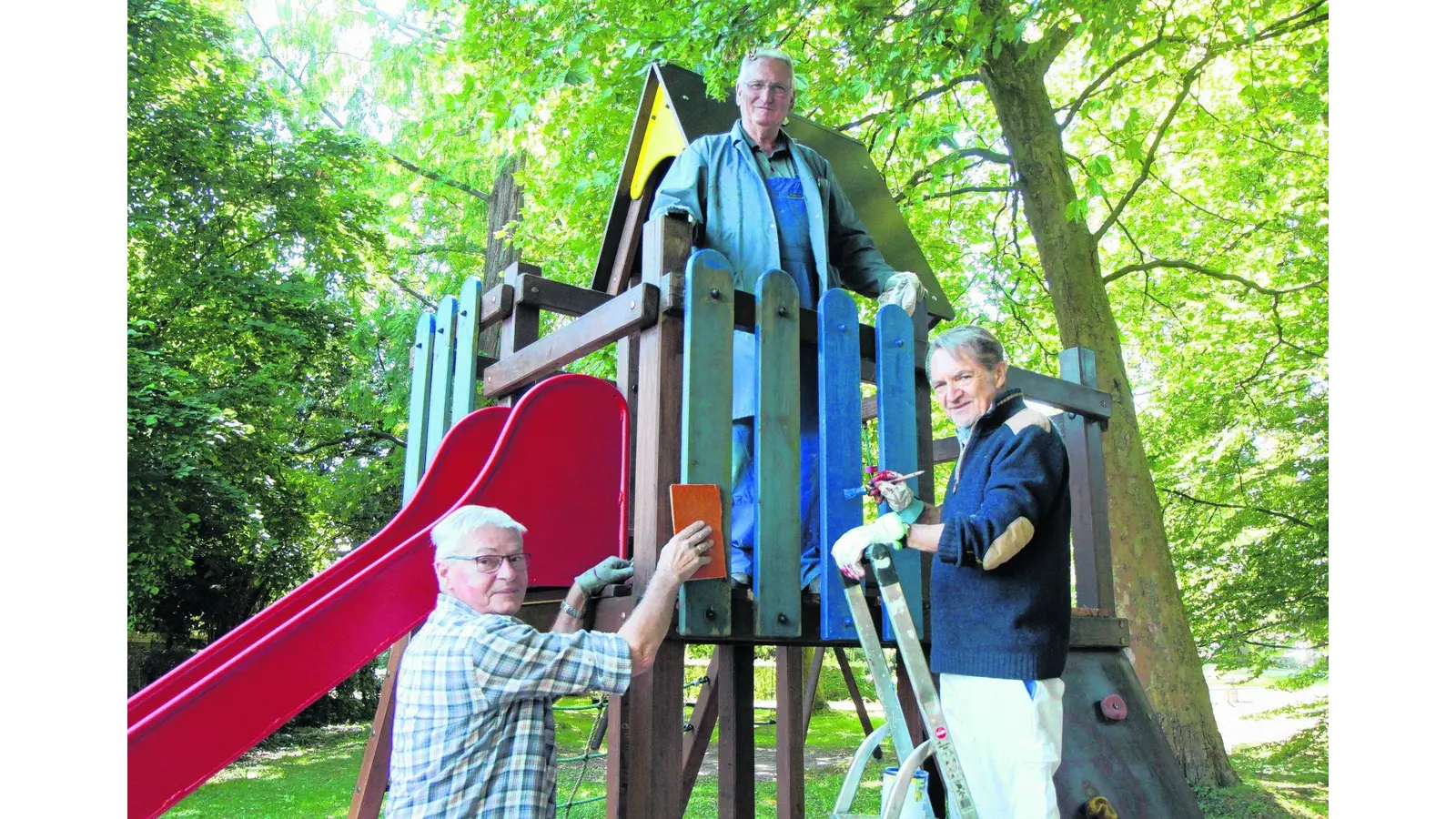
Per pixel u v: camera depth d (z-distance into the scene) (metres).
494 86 8.31
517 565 2.12
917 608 2.76
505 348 3.45
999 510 1.99
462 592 2.08
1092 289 8.48
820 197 3.27
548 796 2.02
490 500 2.57
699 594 2.28
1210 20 8.40
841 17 7.21
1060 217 8.62
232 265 13.57
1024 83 8.84
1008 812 2.07
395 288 18.02
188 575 12.61
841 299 2.75
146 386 10.76
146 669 13.01
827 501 2.58
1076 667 3.03
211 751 2.05
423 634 2.04
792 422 2.57
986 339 2.24
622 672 2.03
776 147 3.36
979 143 9.73
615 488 2.84
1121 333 11.96
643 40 7.44
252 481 13.06
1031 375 3.35
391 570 2.41
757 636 2.42
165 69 12.91
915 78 7.14
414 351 3.93
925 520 2.45
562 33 8.02
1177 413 11.28
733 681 3.49
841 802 2.11
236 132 13.72
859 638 2.35
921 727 2.95
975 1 6.67
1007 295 10.41
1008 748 2.06
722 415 2.41
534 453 2.69
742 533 2.92
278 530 13.65
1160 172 11.21
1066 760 2.72
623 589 2.51
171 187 12.88
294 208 13.93
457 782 1.92
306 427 15.21
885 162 9.05
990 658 2.07
